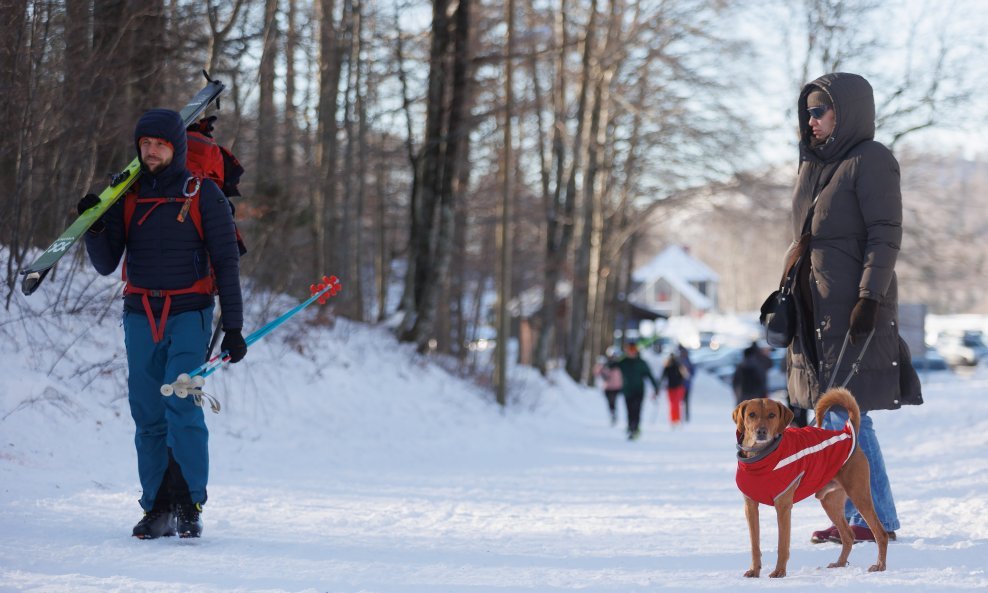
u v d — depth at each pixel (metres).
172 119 7.86
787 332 8.52
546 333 43.22
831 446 6.98
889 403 8.08
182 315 7.89
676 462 19.34
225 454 14.42
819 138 8.39
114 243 7.96
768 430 6.76
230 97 23.28
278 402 17.62
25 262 14.55
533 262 50.88
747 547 8.23
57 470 10.84
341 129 31.94
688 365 38.25
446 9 28.53
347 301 31.67
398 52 30.95
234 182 8.73
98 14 14.95
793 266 8.50
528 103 38.03
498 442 22.28
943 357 75.69
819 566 7.20
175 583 6.22
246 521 9.25
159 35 16.98
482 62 28.55
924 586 6.23
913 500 10.71
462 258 39.16
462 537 8.92
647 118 46.12
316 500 11.21
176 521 8.13
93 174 15.60
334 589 6.31
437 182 28.91
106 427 12.77
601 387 52.53
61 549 7.09
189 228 7.91
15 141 13.56
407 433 20.12
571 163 43.78
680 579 6.76
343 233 32.56
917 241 46.66
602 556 7.83
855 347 8.08
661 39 43.50
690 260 171.62
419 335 28.30
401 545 8.26
